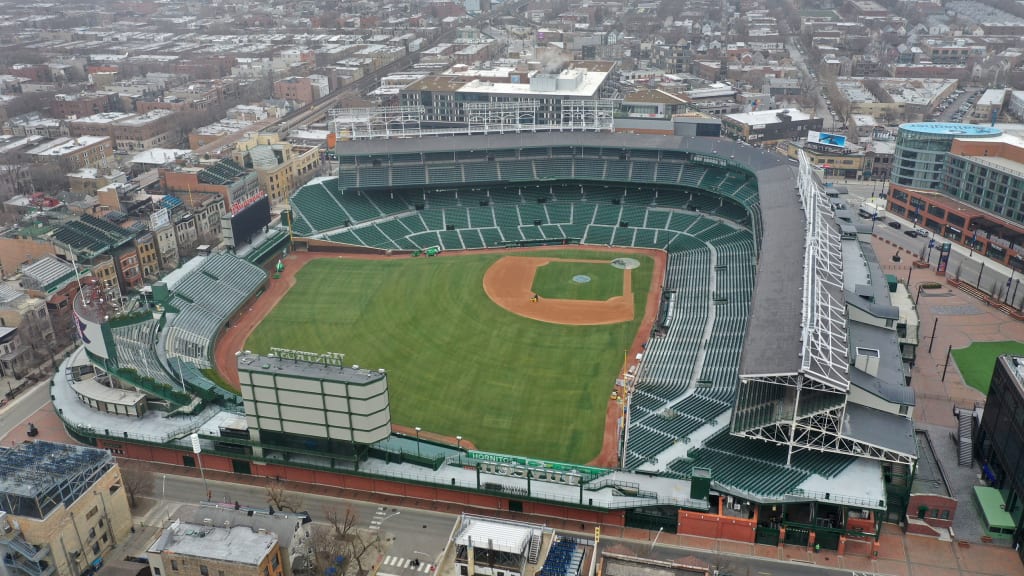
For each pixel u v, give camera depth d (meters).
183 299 161.12
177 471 116.88
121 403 121.69
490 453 114.75
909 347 139.62
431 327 161.75
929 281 181.38
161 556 86.19
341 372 105.62
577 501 102.44
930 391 135.50
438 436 122.25
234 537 88.62
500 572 82.88
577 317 165.38
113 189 198.88
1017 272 185.38
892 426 103.94
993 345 152.25
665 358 143.00
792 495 96.25
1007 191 194.38
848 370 104.06
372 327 162.38
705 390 127.69
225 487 113.25
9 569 89.94
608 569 78.62
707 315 157.38
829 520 98.88
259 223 197.25
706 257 187.00
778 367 103.00
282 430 109.38
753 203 192.50
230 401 125.88
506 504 106.94
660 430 117.75
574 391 135.00
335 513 105.75
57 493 92.81
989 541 99.56
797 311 119.19
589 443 119.81
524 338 155.75
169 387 123.81
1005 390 105.56
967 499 106.88
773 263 141.12
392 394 135.12
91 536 97.44
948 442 119.75
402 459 112.12
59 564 92.56
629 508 101.38
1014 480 99.50
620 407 129.38
